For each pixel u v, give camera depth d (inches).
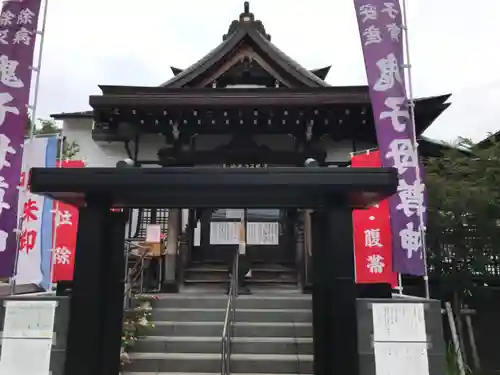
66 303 158.2
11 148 213.6
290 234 451.8
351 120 407.8
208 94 405.7
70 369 150.3
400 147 215.8
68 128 531.8
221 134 438.9
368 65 222.8
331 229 159.8
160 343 283.3
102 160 490.6
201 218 455.5
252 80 476.7
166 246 409.4
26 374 152.7
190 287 409.4
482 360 334.0
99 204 161.6
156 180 149.7
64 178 150.7
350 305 154.0
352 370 149.6
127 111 398.9
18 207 214.7
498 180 323.0
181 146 434.3
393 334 153.9
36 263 270.7
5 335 155.5
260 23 485.4
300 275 391.2
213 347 282.0
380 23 224.1
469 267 331.9
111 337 170.1
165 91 412.8
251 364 262.8
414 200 212.8
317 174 149.7
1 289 292.8
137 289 394.6
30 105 229.8
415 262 208.8
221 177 149.5
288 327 297.7
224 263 444.5
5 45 221.8
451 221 320.8
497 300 342.0
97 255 157.8
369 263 279.4
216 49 464.4
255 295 364.5
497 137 383.9
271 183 148.6
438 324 154.9
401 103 218.2
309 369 261.7
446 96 387.5
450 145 418.6
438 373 151.4
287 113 397.1
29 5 227.6
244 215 454.9
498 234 315.9
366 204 179.9
